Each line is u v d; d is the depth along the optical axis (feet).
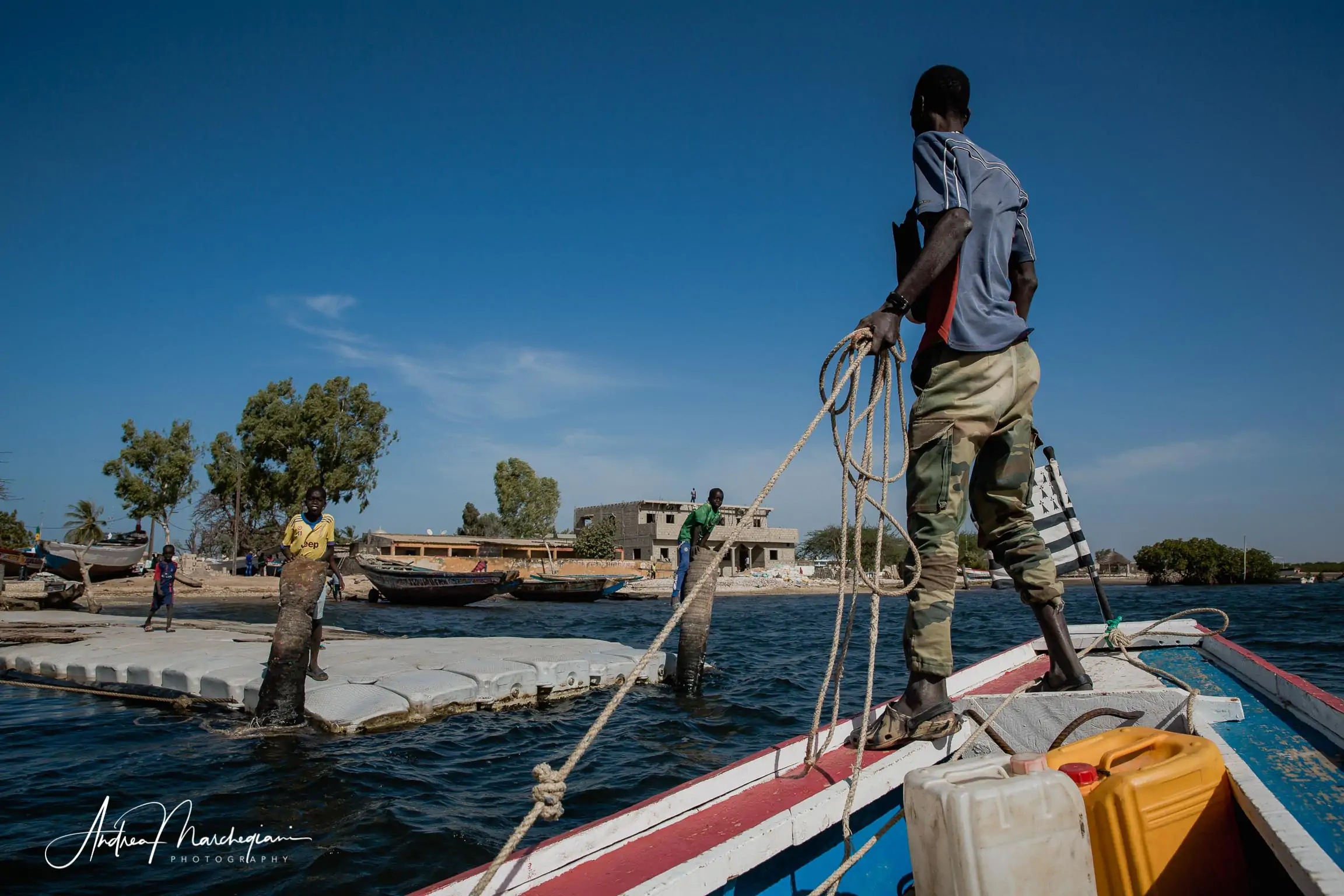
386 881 14.82
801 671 41.22
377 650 38.22
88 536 202.49
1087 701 9.13
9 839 16.71
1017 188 9.82
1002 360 9.07
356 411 199.93
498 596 148.87
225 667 32.60
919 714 8.70
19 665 39.04
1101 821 6.11
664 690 35.22
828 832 7.88
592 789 20.24
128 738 25.35
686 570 39.50
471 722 28.19
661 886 6.03
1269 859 6.53
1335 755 7.84
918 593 8.96
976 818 4.82
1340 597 119.03
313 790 19.93
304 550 27.96
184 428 191.31
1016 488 9.84
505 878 6.61
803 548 308.60
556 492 279.28
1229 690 11.19
